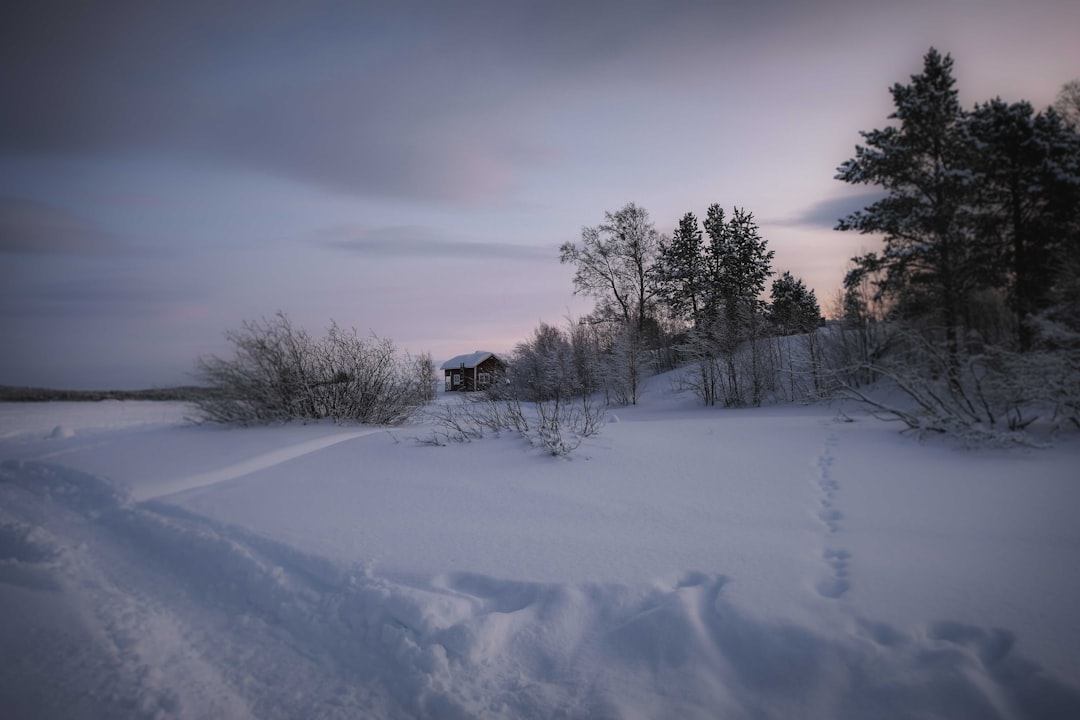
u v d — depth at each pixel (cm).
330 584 467
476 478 779
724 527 560
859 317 2347
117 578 520
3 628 406
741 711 297
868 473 771
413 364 1517
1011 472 741
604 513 618
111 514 712
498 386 3244
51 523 695
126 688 338
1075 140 2108
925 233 2208
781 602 381
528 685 332
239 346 1345
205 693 339
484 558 496
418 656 358
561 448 883
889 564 447
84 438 1295
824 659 321
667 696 311
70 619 424
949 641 338
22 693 329
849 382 2150
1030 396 983
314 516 645
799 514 596
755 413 2017
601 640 368
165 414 1983
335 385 1391
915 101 2170
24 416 2128
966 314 2175
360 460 912
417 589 429
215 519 641
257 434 1176
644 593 409
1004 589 394
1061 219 2120
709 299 4138
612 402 3038
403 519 625
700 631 356
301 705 329
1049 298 1817
